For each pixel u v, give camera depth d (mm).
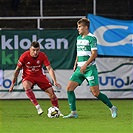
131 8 43969
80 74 29688
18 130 24719
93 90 29516
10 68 42250
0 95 42500
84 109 35844
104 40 42281
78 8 44000
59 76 42406
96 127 25719
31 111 34375
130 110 35156
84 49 29281
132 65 42500
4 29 42062
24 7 44000
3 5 44125
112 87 42500
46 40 42188
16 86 42500
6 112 33719
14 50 42125
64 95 42531
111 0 43906
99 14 43875
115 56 42406
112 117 30109
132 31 42312
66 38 42250
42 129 25031
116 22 42312
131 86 42688
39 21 43906
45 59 30891
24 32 42094
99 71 42344
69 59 42312
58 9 44000
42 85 31062
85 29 29344
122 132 23891
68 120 28844
